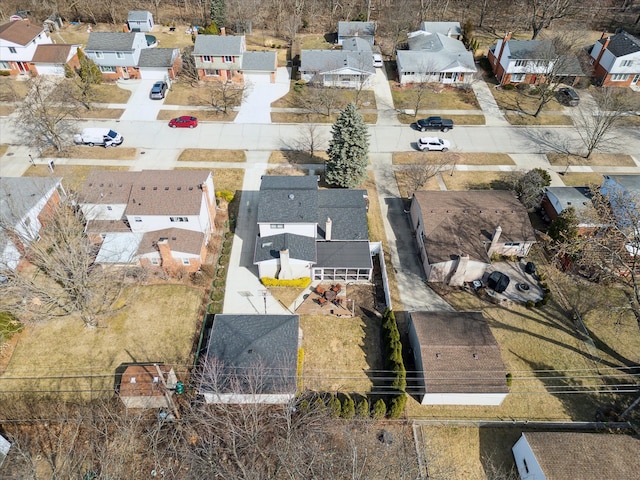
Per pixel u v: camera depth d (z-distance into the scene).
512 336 39.31
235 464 29.42
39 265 39.69
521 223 45.19
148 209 41.94
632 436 31.30
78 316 39.09
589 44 81.44
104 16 89.62
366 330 39.19
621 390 35.91
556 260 43.59
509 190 53.00
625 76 71.50
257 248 42.47
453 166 56.53
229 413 30.20
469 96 70.44
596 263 37.41
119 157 57.06
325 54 72.00
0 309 36.91
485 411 34.38
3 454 30.36
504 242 44.31
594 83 73.44
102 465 27.70
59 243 42.41
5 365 35.84
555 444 30.19
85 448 31.17
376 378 35.72
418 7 90.38
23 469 29.41
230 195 50.47
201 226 43.50
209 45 69.44
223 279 42.84
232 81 71.94
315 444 29.80
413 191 52.31
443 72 71.00
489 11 93.69
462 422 33.66
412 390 35.75
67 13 88.94
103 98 67.44
